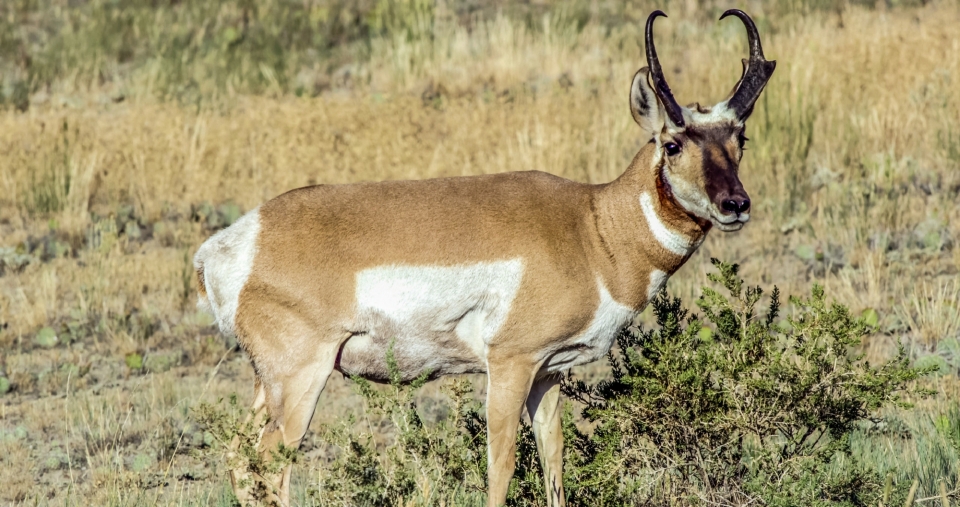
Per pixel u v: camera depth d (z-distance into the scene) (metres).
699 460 10.70
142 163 26.31
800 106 26.64
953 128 25.44
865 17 33.91
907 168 24.20
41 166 26.09
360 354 11.30
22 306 20.14
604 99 29.94
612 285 11.07
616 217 11.09
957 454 12.32
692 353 10.77
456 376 11.70
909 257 21.05
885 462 12.63
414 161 26.05
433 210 11.04
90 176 25.89
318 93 33.97
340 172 25.86
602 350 11.38
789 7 35.88
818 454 10.48
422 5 38.94
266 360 11.21
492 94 31.48
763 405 10.51
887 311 18.83
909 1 35.56
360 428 15.36
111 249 22.86
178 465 14.46
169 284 21.58
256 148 27.83
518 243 10.84
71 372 17.56
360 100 31.72
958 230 21.75
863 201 22.66
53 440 15.32
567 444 11.68
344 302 10.99
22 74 34.59
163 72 33.94
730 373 10.55
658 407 10.77
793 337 10.87
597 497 11.20
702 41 34.66
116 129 28.77
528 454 11.85
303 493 12.74
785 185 24.30
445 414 15.70
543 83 32.09
